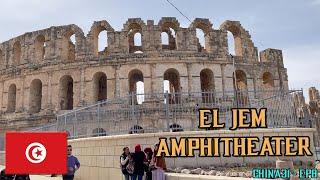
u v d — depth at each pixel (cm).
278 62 6394
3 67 6638
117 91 5634
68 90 6469
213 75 5806
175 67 5722
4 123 6091
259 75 6147
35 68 6144
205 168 2383
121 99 2922
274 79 6269
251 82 6047
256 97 3331
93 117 3100
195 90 5659
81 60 5859
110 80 5703
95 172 2827
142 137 2488
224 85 5803
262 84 6144
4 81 6550
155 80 5662
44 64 6072
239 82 6356
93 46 5938
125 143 2541
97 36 6144
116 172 2572
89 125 3114
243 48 6144
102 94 6556
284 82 6353
